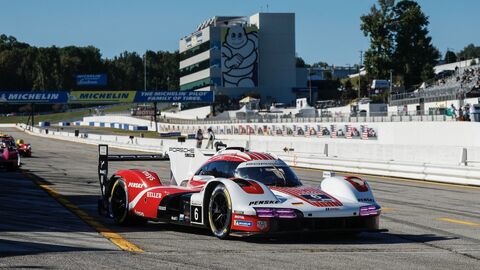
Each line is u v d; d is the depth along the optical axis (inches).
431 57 4712.1
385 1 4667.8
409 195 842.8
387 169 1237.1
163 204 474.3
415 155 1346.0
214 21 5472.4
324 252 402.0
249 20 5462.6
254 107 4653.1
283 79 5255.9
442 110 2313.0
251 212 407.2
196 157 544.7
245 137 3034.0
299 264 360.8
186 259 370.0
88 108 7317.9
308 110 3440.0
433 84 3617.1
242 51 5142.7
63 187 922.7
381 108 3358.8
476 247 439.5
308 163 1520.7
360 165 1325.0
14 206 674.2
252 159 476.1
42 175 1186.6
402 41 4662.9
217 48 5191.9
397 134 2158.0
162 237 455.2
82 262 356.8
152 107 5807.1
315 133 2583.7
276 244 427.8
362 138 2324.1
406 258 389.1
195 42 5497.1
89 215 593.9
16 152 1290.6
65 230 491.5
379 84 4249.5
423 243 453.4
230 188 424.2
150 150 2507.4
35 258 366.3
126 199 507.2
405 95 3267.7
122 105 7317.9
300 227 410.6
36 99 4114.2
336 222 423.2
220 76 5187.0
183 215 466.9
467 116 2049.7
